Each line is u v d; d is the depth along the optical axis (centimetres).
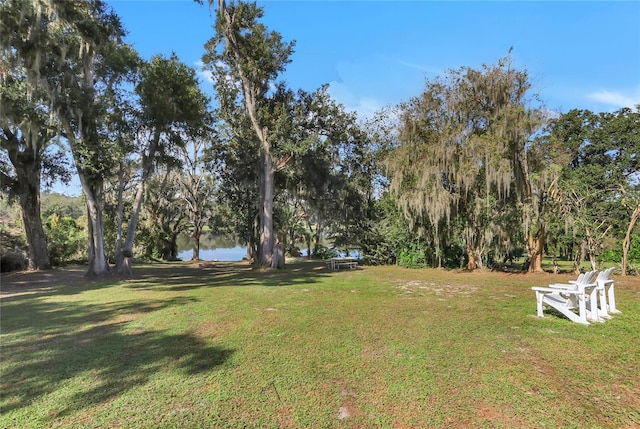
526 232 1316
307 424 296
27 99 1148
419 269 1619
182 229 3253
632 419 298
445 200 1372
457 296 872
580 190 1318
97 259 1400
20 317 694
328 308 722
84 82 1297
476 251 1488
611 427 287
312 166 2008
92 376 388
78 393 349
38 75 1103
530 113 1284
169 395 343
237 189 2244
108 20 1321
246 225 2269
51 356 452
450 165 1364
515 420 298
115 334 551
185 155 2784
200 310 711
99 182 1334
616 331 532
